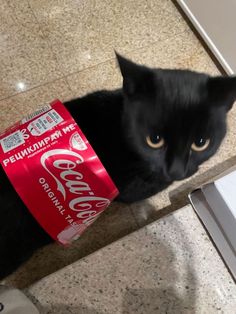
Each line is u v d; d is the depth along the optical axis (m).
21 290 0.90
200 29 1.23
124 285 0.90
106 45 1.26
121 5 1.31
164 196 1.11
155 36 1.28
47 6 1.29
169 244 0.94
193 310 0.87
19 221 0.80
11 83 1.19
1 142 0.75
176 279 0.90
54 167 0.73
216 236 0.74
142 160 0.79
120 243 0.94
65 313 0.87
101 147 0.79
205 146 0.74
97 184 0.74
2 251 0.84
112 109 0.81
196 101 0.69
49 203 0.75
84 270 0.91
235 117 1.18
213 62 1.26
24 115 1.16
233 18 1.07
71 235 0.85
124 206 1.10
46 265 1.03
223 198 0.66
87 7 1.30
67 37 1.26
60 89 1.20
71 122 0.74
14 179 0.73
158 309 0.87
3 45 1.24
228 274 0.90
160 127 0.70
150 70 0.70
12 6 1.28
